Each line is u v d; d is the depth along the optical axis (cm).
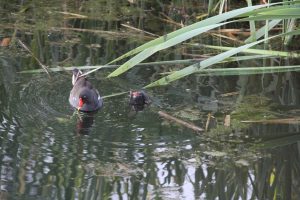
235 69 1463
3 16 1856
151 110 1320
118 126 1246
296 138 1217
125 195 1001
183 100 1373
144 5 2022
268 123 1267
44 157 1112
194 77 1516
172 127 1246
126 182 1043
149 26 1844
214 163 1117
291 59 1636
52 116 1275
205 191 1028
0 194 987
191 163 1113
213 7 1867
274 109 1335
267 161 1134
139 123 1257
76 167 1084
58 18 1869
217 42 1745
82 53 1608
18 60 1544
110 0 2058
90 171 1073
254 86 1477
